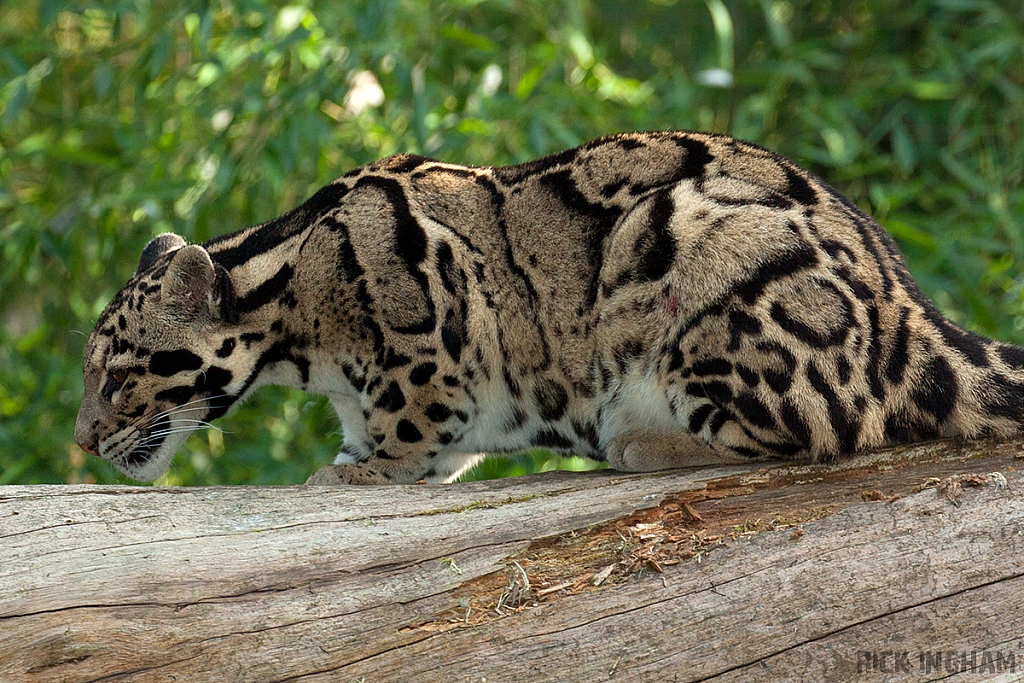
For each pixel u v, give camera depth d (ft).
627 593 19.92
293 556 19.94
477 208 25.25
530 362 24.95
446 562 20.26
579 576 20.13
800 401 21.86
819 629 19.92
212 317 25.26
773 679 19.72
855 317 21.91
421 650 19.45
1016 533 20.58
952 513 20.67
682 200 23.27
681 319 22.62
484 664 19.45
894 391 22.17
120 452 25.75
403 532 20.57
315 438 41.37
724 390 22.30
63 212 42.14
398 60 37.37
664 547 20.38
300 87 39.55
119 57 49.21
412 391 24.57
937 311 23.56
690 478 22.04
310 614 19.44
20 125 50.67
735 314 22.03
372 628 19.53
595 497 21.54
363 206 25.34
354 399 26.86
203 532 20.07
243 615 19.27
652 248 23.17
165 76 48.19
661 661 19.62
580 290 24.35
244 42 41.88
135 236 44.32
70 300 44.98
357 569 19.98
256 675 19.06
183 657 18.94
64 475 40.47
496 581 20.13
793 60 47.34
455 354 24.58
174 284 24.95
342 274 24.80
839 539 20.39
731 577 20.04
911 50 51.01
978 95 46.26
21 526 19.54
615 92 43.55
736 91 51.90
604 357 24.12
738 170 24.11
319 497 21.27
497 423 25.63
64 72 47.32
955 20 49.65
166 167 42.86
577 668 19.53
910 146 43.45
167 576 19.35
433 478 27.55
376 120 41.91
